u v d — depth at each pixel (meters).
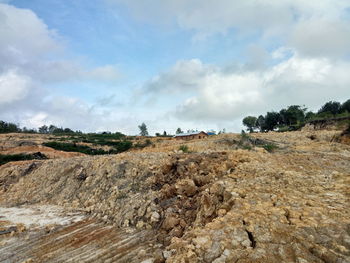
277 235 3.81
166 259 4.20
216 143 27.52
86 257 6.33
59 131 96.81
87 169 16.14
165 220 7.32
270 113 56.69
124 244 6.87
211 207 6.06
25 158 32.69
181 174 10.17
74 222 9.85
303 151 13.96
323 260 3.15
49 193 15.41
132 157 15.45
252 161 9.23
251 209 4.83
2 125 71.06
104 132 76.75
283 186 6.05
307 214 4.25
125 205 9.77
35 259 6.56
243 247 3.69
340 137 19.20
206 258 3.61
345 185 5.70
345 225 3.72
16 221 10.34
